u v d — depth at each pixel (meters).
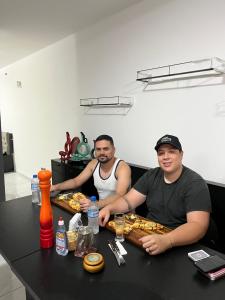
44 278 0.98
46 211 1.18
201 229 1.27
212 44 1.96
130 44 2.61
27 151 5.16
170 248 1.16
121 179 2.01
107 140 2.06
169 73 2.28
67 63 3.59
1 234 1.34
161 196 1.57
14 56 4.65
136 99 2.63
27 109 4.91
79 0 2.44
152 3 2.35
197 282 0.95
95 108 3.19
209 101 2.03
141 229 1.33
